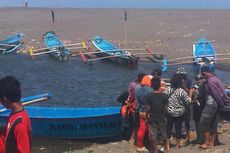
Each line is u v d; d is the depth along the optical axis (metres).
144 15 57.50
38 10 72.50
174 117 10.77
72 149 11.70
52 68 27.89
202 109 10.84
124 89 21.98
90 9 73.94
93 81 23.92
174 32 41.00
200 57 27.28
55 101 19.06
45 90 21.69
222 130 12.76
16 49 33.34
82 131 12.34
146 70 27.34
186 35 39.22
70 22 51.47
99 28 45.25
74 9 74.69
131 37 38.69
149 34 40.06
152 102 9.91
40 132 12.45
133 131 11.80
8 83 4.75
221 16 54.22
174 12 62.88
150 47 33.94
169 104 10.76
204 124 10.70
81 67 28.20
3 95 4.74
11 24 50.59
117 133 12.38
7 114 11.86
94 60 29.72
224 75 25.64
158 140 10.23
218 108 10.59
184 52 31.95
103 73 26.23
